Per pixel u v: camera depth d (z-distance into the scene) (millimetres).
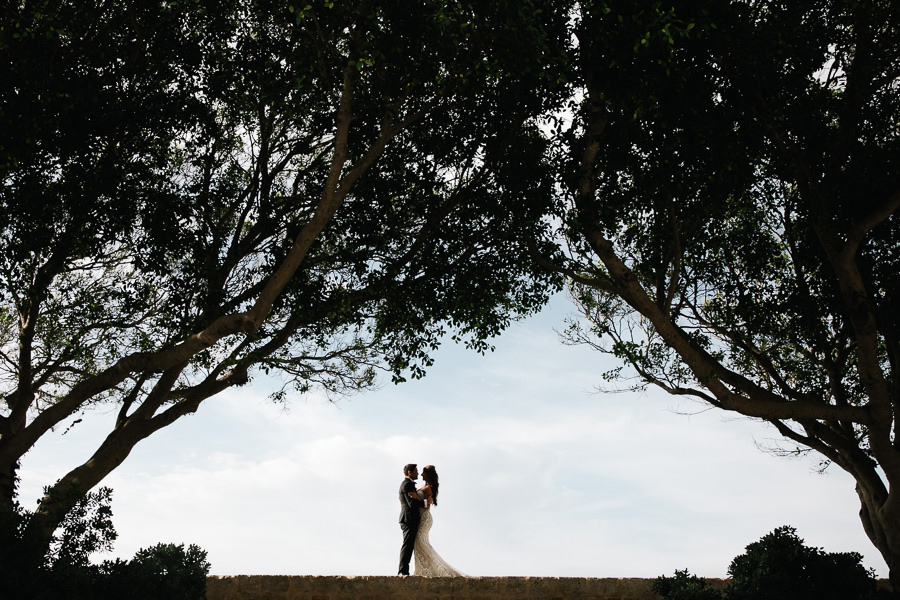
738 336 15125
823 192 12242
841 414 12062
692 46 11375
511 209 12945
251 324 10250
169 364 10594
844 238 12805
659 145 11719
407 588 12656
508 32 10070
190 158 13703
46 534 9250
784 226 14438
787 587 11602
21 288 12383
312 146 14312
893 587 12398
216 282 12930
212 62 12516
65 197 12078
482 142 13156
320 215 10656
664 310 12266
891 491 12531
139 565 10156
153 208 12828
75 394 11070
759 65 11727
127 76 12102
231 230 14297
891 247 12969
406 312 13680
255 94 13195
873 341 11875
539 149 12820
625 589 12859
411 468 14648
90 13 10906
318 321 13711
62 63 11273
